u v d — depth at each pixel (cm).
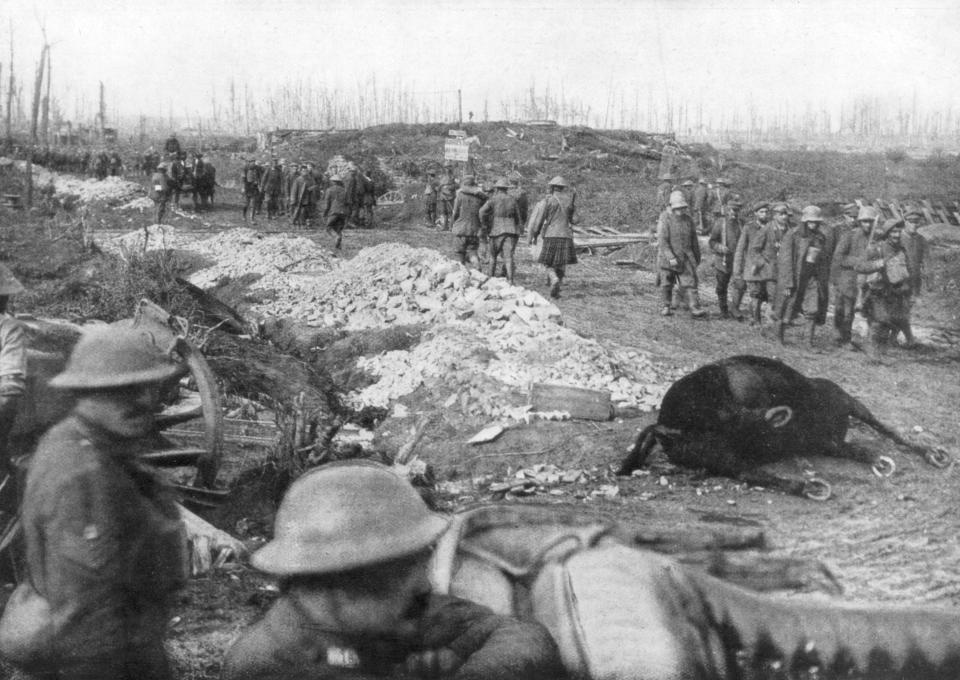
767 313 1307
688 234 1276
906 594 382
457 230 1636
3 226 1599
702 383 650
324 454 552
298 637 187
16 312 900
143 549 248
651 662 216
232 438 653
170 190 2428
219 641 332
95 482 241
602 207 2705
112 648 242
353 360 1014
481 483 669
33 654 239
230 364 848
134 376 248
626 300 1424
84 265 1234
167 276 1025
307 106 4691
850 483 593
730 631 242
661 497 599
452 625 193
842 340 1063
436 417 798
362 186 2738
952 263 1309
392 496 194
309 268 1623
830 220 1691
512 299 1102
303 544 187
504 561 242
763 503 571
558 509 263
